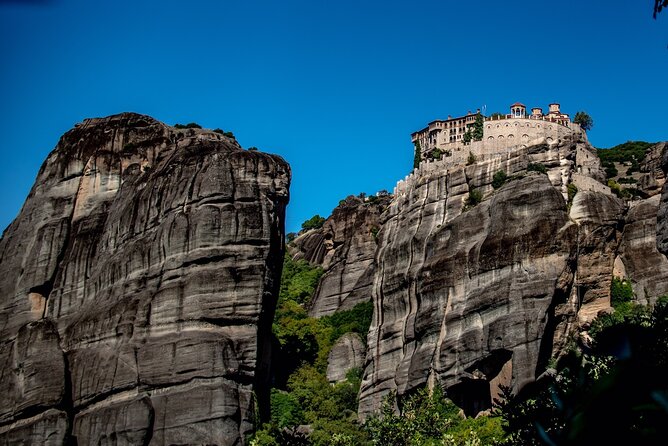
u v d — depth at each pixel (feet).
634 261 342.44
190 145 312.71
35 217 325.21
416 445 282.97
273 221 285.02
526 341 301.22
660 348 67.15
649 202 350.64
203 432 254.27
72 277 309.01
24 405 273.75
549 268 312.91
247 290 272.51
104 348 278.46
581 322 323.78
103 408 269.03
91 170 326.65
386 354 356.79
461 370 311.68
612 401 45.21
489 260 323.57
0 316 312.09
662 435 43.98
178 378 262.26
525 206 328.29
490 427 271.90
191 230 278.87
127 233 299.99
